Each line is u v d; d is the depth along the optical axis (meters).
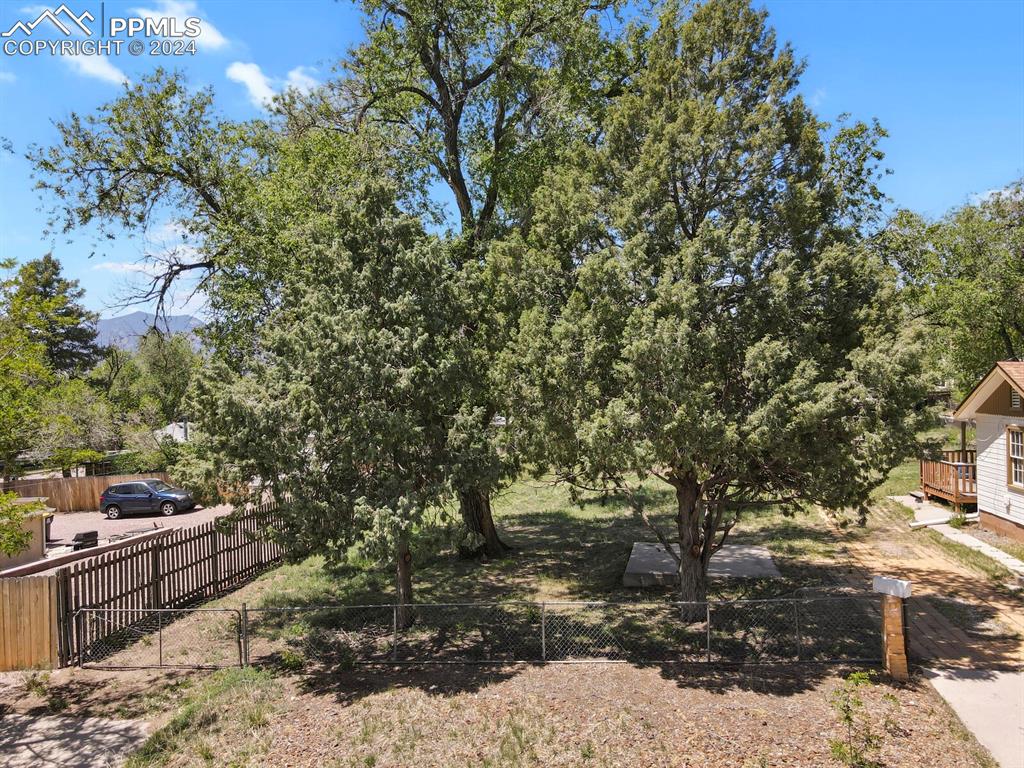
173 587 14.30
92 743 8.74
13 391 10.91
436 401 11.27
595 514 23.38
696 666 10.03
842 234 11.00
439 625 12.40
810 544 17.45
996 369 16.80
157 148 18.66
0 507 10.62
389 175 17.08
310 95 19.27
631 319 9.80
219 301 17.50
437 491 10.21
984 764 7.16
